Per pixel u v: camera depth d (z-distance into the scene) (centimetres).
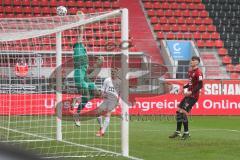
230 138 3575
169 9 9088
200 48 8419
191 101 3406
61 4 8788
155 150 2844
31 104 3966
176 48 7894
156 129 4278
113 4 9000
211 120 5403
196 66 3372
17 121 3778
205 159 2506
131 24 8638
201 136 3712
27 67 3903
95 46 4178
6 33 3569
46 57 3862
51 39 4078
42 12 8562
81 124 3975
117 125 4081
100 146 2955
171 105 5919
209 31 8812
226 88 6131
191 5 9181
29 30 3719
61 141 3167
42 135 3409
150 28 8631
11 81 3931
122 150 2603
